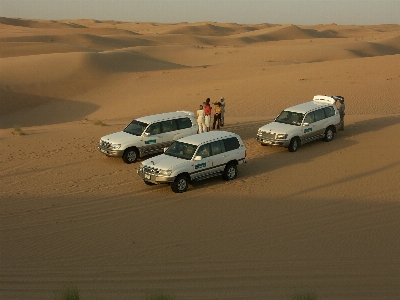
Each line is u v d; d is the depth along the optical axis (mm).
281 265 9914
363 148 19578
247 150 19922
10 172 16703
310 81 38844
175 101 35938
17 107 38938
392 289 8875
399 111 28609
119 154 17719
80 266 9898
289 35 159375
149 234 11609
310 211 13039
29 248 10812
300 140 19625
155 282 9148
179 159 15102
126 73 51719
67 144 20703
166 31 175125
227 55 78812
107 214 12953
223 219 12547
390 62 45312
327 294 8672
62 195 14445
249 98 34281
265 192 14695
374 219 12438
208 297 8523
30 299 8430
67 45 78250
